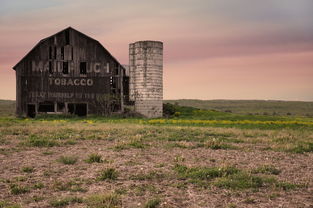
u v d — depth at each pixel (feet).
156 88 179.52
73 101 162.91
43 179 33.06
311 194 28.71
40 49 160.56
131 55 184.24
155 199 26.02
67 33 163.53
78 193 28.35
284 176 35.29
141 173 35.47
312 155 49.32
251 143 62.03
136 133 74.95
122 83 169.17
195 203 25.93
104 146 55.42
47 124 101.81
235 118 151.64
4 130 76.43
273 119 148.56
